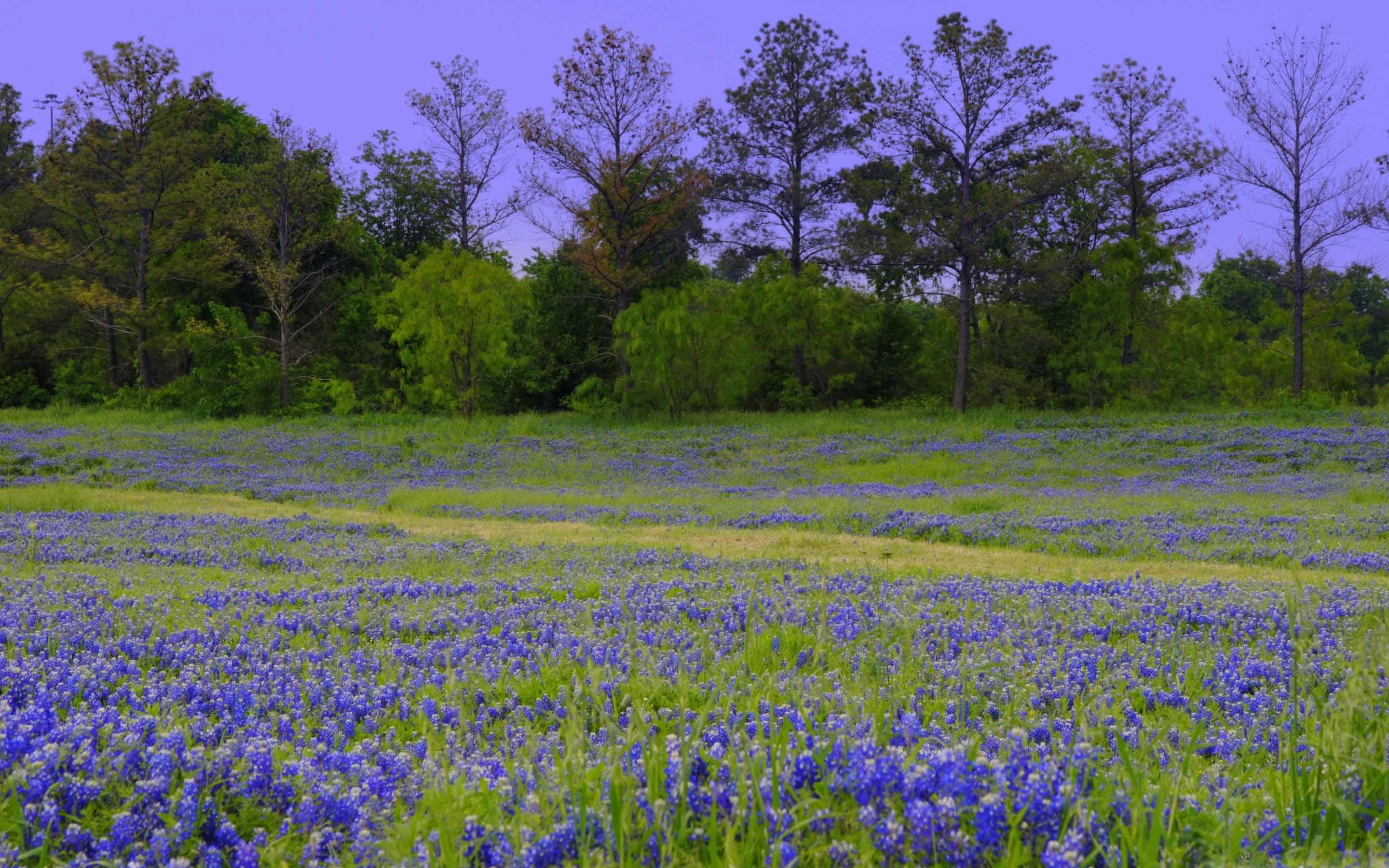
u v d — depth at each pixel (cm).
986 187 3884
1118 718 549
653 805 318
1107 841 305
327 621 882
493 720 568
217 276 4400
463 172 5162
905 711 505
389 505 2114
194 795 364
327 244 4647
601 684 575
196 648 739
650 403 3950
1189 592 1022
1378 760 328
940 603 959
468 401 3891
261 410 4084
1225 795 364
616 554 1384
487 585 1088
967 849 297
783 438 3403
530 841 306
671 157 4216
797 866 296
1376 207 3644
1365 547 1432
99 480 2480
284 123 4228
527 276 4962
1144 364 3972
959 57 3800
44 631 757
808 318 4250
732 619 866
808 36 4228
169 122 4350
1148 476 2594
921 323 5188
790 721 410
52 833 339
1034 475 2652
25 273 4506
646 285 4606
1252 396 4656
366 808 375
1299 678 558
